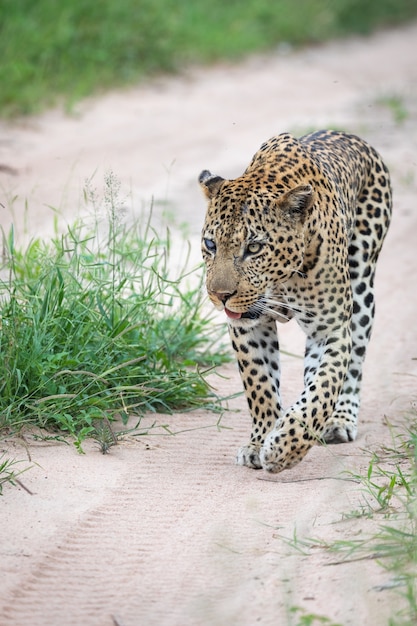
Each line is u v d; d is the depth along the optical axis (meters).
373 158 11.80
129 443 10.66
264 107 28.55
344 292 10.20
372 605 7.08
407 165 23.20
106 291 12.67
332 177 10.68
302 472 10.11
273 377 10.52
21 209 17.50
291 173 10.07
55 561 8.17
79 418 10.73
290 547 8.20
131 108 27.08
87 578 7.93
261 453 9.74
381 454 10.40
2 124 23.97
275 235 9.63
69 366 11.09
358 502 8.98
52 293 11.69
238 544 8.39
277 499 9.33
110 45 29.59
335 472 9.95
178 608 7.43
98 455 10.28
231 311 9.69
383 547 7.82
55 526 8.72
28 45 27.33
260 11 38.19
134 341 11.92
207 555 8.22
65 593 7.71
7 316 11.20
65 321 11.48
